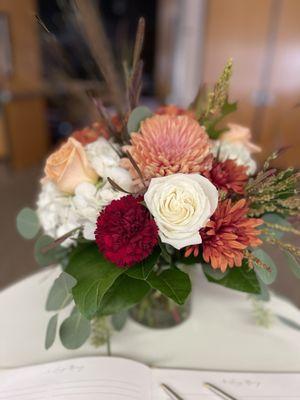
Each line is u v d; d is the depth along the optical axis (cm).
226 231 29
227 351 40
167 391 34
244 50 166
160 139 31
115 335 42
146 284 33
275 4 154
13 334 42
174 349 41
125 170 32
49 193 35
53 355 39
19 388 34
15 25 144
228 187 31
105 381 34
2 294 48
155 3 191
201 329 44
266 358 39
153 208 28
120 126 38
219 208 30
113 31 124
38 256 39
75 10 37
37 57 104
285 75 165
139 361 39
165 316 43
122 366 36
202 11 168
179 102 179
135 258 29
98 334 40
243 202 30
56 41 41
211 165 32
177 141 31
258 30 160
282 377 36
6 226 139
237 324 44
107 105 39
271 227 34
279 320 45
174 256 35
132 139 32
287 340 42
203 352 40
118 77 41
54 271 51
